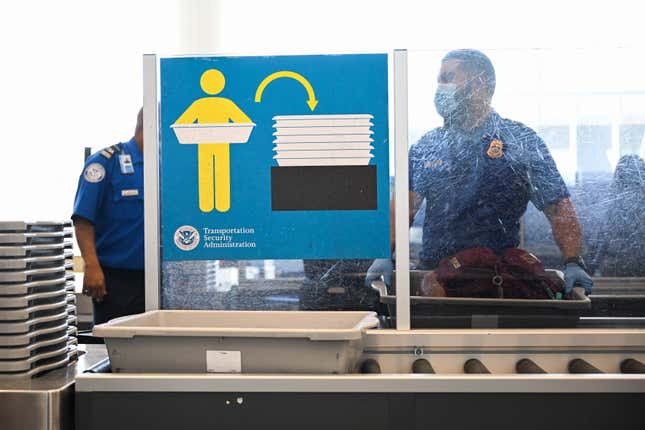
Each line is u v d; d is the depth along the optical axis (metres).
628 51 1.76
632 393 1.40
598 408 1.41
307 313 1.68
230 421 1.42
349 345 1.48
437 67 1.77
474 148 1.78
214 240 1.79
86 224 2.75
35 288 1.57
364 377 1.41
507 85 1.77
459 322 1.78
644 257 1.76
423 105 1.78
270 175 1.78
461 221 1.78
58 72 4.42
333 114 1.77
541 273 1.77
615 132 1.76
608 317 1.76
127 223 2.76
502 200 1.78
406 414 1.41
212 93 1.78
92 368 1.57
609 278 1.76
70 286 1.76
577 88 1.77
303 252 1.78
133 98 4.44
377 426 1.41
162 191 1.79
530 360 1.66
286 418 1.42
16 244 1.50
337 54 1.76
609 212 1.77
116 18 4.45
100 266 2.76
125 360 1.47
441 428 1.42
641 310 1.76
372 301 1.79
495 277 1.78
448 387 1.41
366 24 4.60
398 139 1.74
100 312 2.80
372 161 1.77
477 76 1.77
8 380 1.50
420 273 1.78
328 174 1.77
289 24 4.61
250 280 1.79
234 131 1.78
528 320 1.77
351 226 1.77
